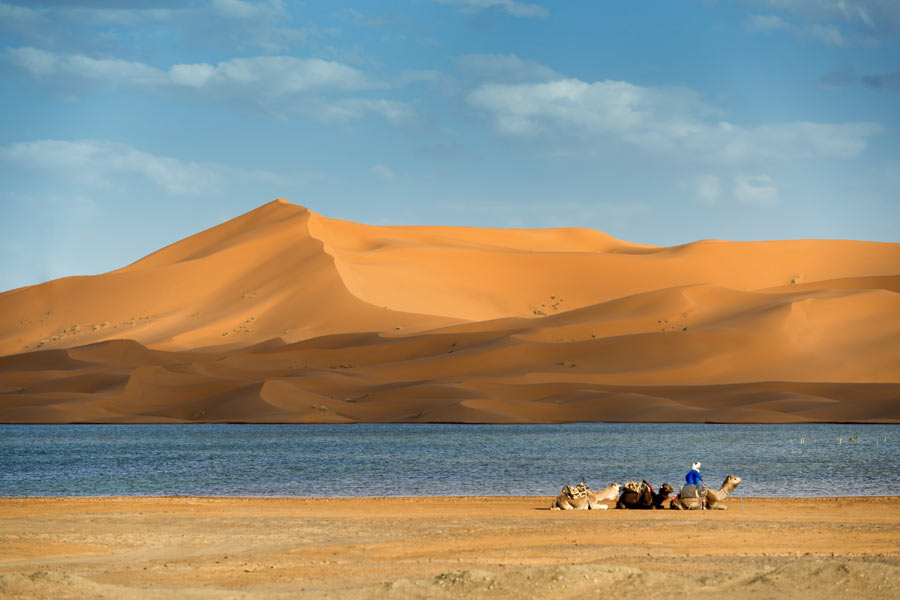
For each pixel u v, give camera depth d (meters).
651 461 115.38
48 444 157.75
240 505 72.56
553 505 70.12
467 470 105.50
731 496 78.62
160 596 36.38
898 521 60.91
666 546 51.16
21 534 56.69
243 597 36.34
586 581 36.22
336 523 61.28
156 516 65.31
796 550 49.56
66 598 35.44
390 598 35.44
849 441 152.00
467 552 49.53
